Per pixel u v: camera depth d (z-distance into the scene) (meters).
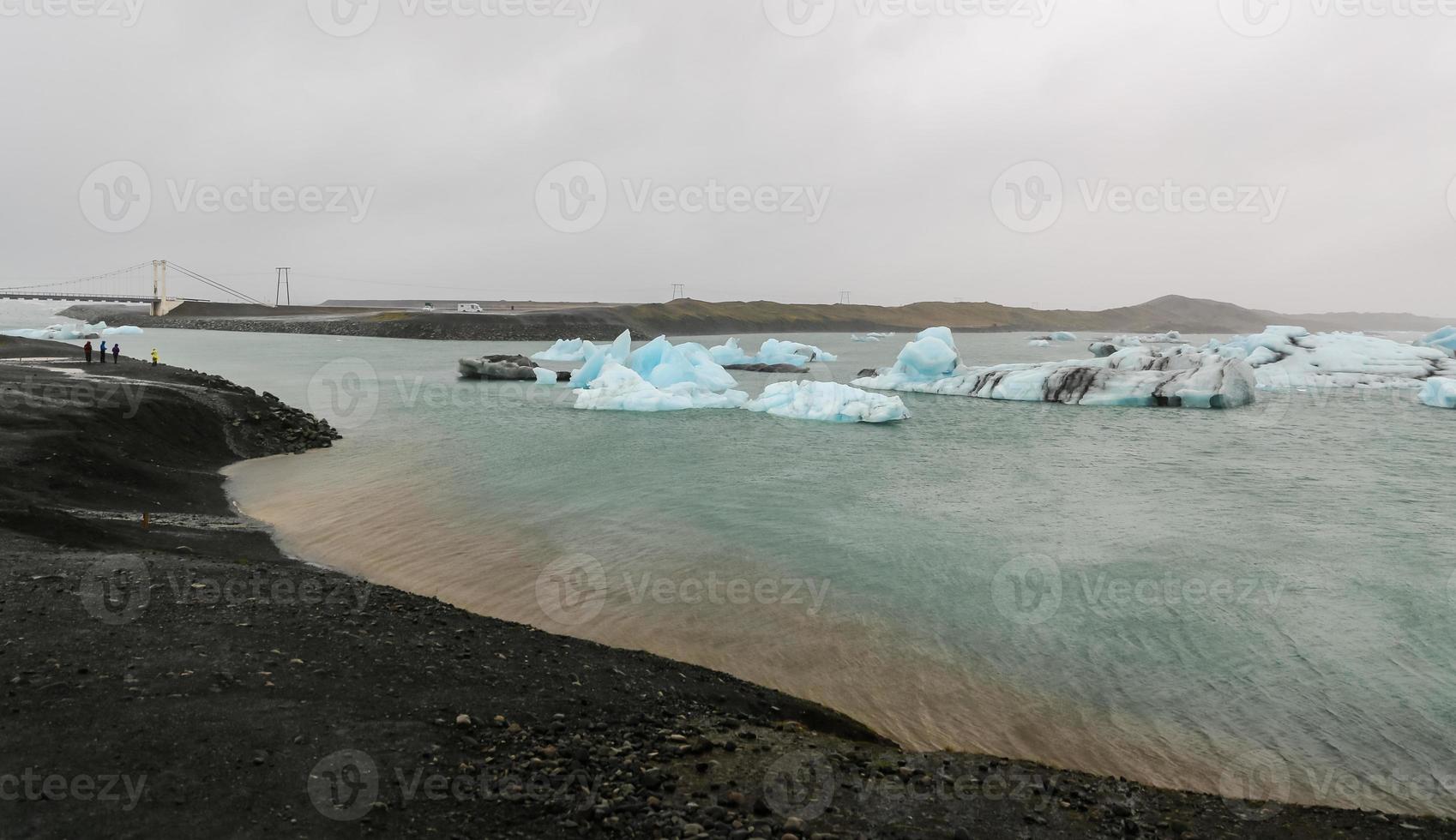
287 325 139.00
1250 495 21.16
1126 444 30.16
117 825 4.83
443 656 8.63
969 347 128.88
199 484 19.92
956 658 10.31
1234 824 6.36
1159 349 47.38
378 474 22.66
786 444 29.75
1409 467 25.47
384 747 6.26
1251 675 9.90
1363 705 9.08
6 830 4.68
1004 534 16.84
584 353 77.62
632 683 8.59
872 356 100.25
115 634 7.97
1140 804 6.68
